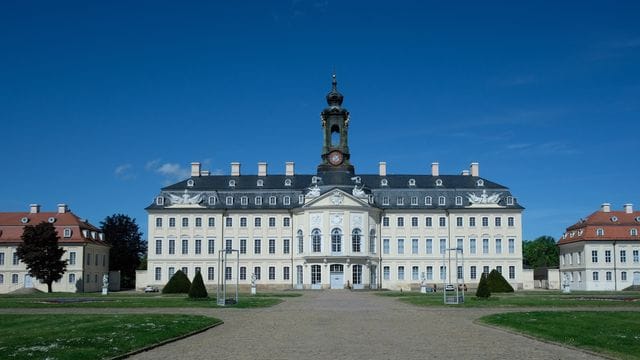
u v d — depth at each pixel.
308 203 121.38
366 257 120.38
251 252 127.12
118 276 138.88
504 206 128.50
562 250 143.00
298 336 35.94
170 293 93.88
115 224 154.12
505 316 46.09
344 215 120.56
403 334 36.88
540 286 147.50
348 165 131.50
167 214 127.69
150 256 126.75
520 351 30.08
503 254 127.56
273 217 127.75
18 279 123.00
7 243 123.31
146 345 31.36
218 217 127.75
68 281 124.50
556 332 36.12
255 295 89.69
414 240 128.12
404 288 126.44
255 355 28.88
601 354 28.92
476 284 126.81
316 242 120.69
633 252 129.62
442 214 129.00
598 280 128.88
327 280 118.94
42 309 57.12
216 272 126.38
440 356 28.53
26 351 27.69
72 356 27.00
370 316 49.69
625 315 46.44
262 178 133.50
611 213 134.62
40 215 129.75
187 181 132.12
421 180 133.62
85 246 125.81
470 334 36.84
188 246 127.00
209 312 53.97
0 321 43.06
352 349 30.66
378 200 129.38
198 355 28.97
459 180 133.75
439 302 67.75
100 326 37.34
